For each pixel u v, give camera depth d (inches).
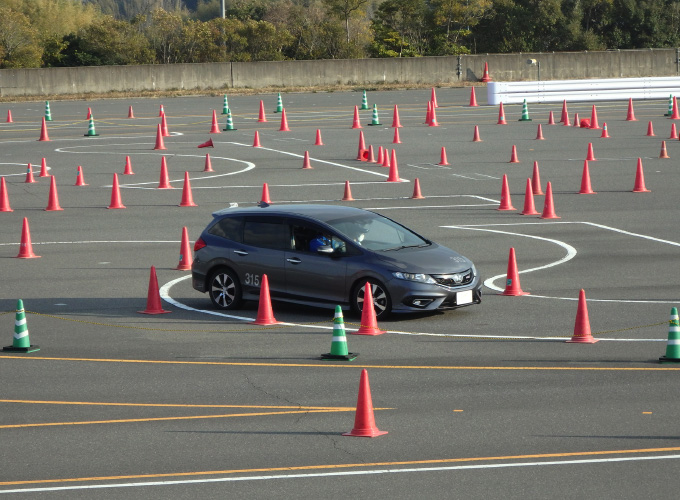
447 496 384.5
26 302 800.9
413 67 3314.5
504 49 4542.3
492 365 594.9
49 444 461.1
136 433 476.1
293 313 761.6
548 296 791.1
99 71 3068.4
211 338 679.7
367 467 420.2
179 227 1138.0
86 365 611.8
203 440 463.2
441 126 2110.0
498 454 434.0
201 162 1659.7
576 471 411.2
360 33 4291.3
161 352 642.2
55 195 1266.0
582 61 3385.8
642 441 449.1
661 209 1204.5
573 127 2054.6
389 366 597.0
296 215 765.3
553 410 500.4
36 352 645.9
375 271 720.3
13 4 5137.8
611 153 1679.4
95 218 1203.9
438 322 715.4
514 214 1188.5
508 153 1702.8
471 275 735.7
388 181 1443.2
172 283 870.4
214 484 403.5
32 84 3006.9
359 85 3257.9
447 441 454.0
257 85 3208.7
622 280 845.2
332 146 1829.5
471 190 1365.7
